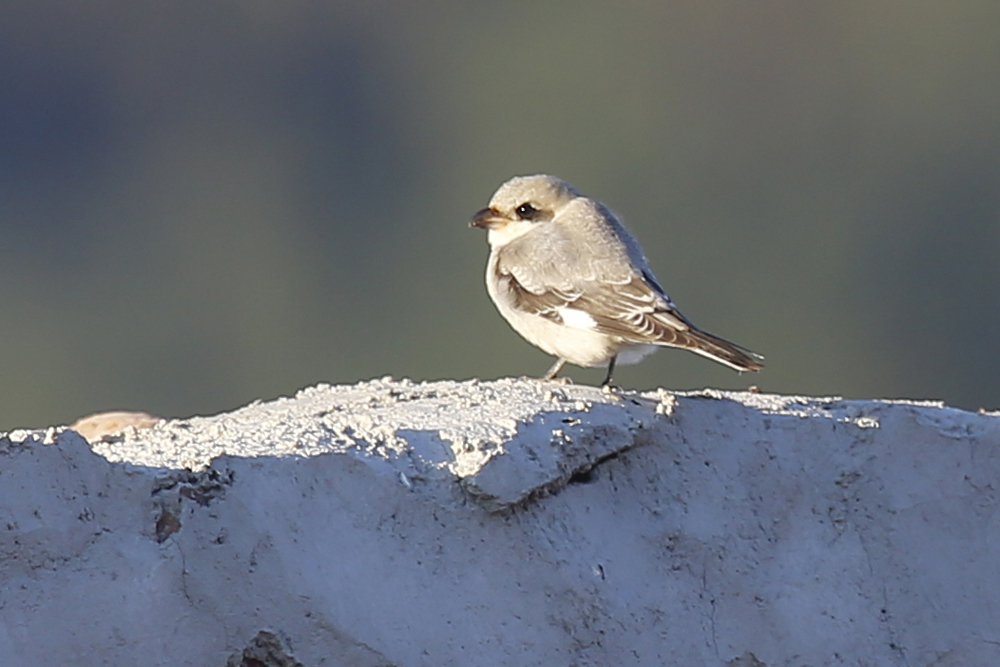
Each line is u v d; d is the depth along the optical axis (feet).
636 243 47.26
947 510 39.06
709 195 181.68
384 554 33.42
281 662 32.17
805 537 38.04
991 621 38.24
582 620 34.58
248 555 32.32
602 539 35.83
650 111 189.88
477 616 33.60
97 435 43.55
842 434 39.34
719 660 35.88
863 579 37.93
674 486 37.58
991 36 188.65
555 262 46.44
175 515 32.27
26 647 30.68
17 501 31.35
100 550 31.65
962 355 167.84
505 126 194.18
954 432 39.78
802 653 36.70
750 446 38.65
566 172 188.03
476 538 34.27
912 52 194.39
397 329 172.86
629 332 44.42
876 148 185.06
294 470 33.50
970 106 185.78
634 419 37.70
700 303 171.32
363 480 33.91
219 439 35.55
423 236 186.29
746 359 42.68
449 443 35.24
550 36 204.64
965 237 176.86
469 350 169.17
